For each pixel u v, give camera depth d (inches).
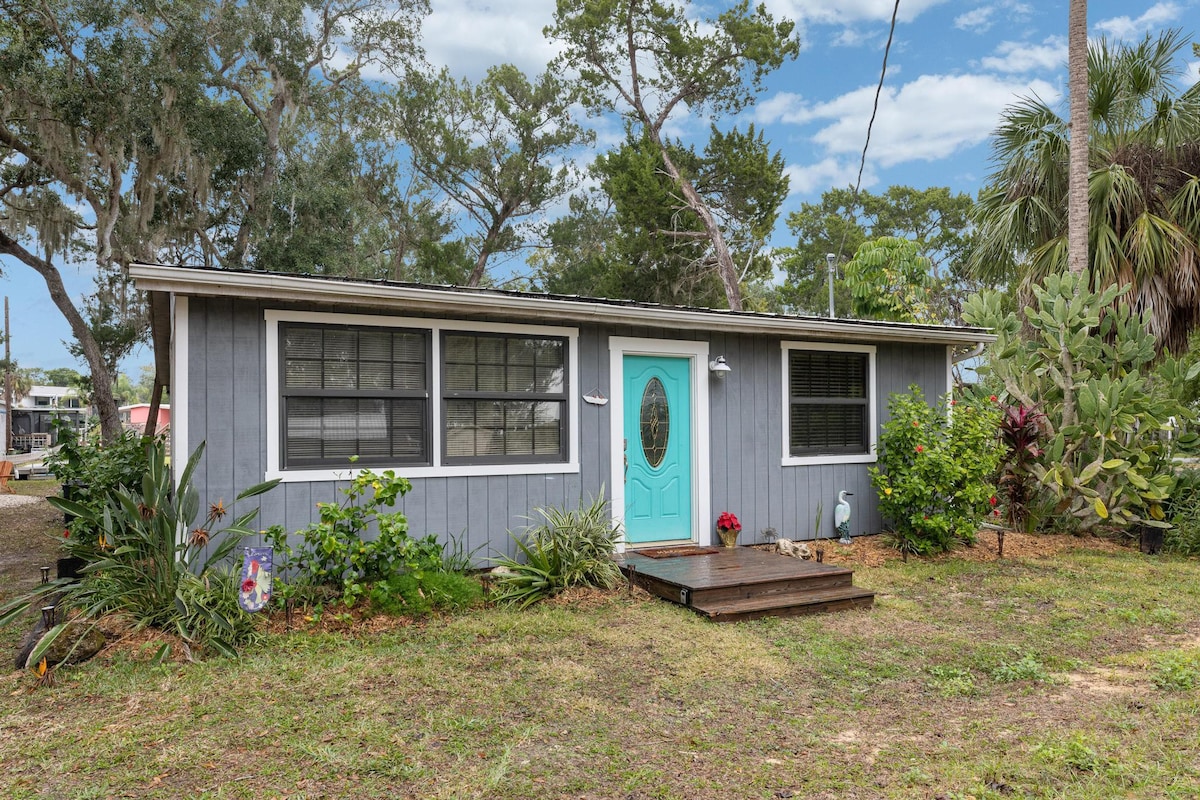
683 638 225.0
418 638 222.2
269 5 787.4
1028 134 456.4
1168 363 388.2
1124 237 422.9
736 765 144.2
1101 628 239.8
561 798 131.0
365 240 1002.1
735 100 845.8
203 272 233.8
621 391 327.9
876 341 390.3
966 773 139.2
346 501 270.7
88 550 246.1
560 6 854.5
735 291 789.9
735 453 355.9
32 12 621.3
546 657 207.3
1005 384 395.5
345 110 950.4
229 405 253.3
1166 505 385.1
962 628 240.5
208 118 705.6
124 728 158.7
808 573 275.7
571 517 290.2
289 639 216.2
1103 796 130.2
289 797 130.2
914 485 336.5
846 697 181.9
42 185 680.4
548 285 1023.6
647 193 771.4
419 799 129.8
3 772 139.9
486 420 300.7
